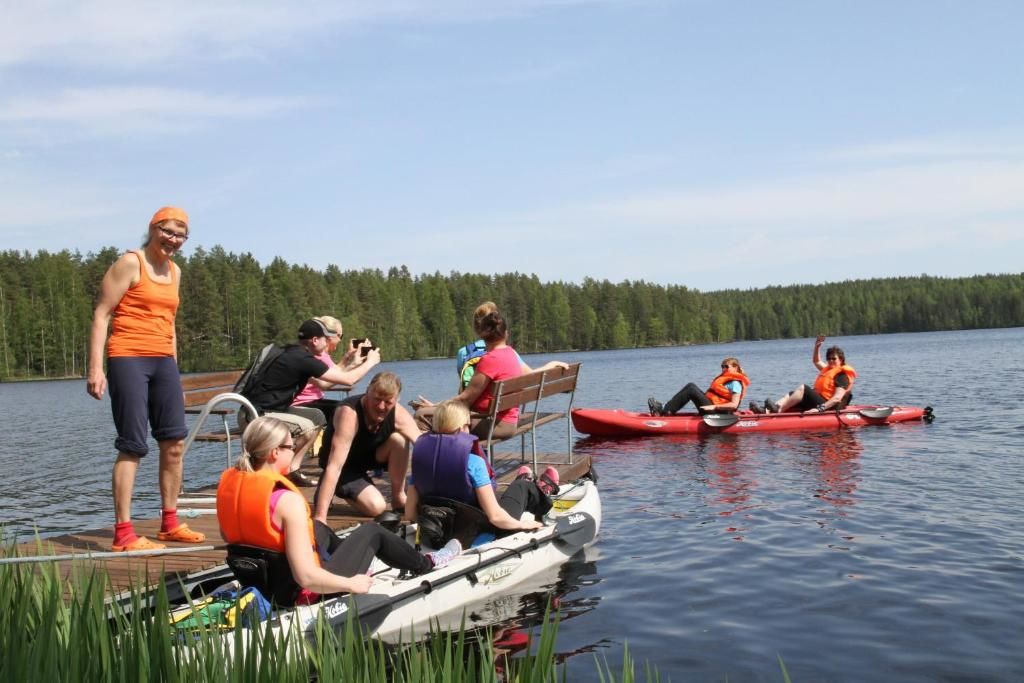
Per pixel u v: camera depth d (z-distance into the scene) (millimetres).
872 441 14430
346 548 5156
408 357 109375
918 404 20891
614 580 6762
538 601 6266
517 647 5289
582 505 8227
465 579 6137
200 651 3068
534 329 120688
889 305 159750
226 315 89812
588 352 128500
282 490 4695
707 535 8164
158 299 5473
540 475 8773
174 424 5707
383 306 109062
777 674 4793
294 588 4766
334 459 6508
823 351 83062
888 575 6586
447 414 6445
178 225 5480
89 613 3240
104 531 6262
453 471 6359
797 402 17422
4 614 3430
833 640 5289
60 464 16766
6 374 80875
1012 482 10180
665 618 5809
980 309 153250
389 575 5852
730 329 153125
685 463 13000
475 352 9398
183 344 83188
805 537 7895
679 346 146875
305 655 3115
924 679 4664
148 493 12867
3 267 91688
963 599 5953
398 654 3025
